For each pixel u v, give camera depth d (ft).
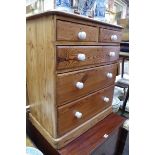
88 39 2.48
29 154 2.44
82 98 2.72
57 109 2.34
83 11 3.01
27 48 2.77
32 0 2.94
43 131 2.75
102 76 3.10
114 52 3.27
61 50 2.11
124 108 4.74
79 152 2.48
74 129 2.73
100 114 3.31
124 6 5.16
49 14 2.00
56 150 2.50
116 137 3.35
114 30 3.09
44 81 2.45
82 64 2.50
